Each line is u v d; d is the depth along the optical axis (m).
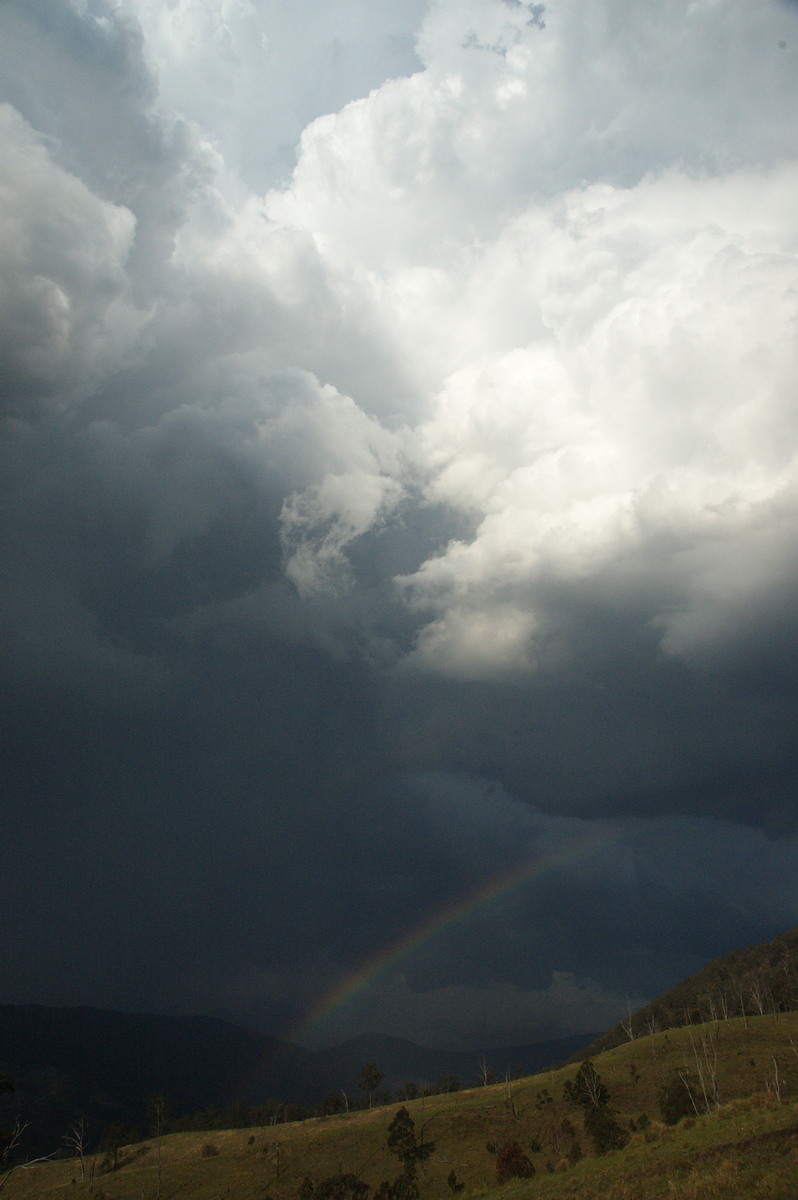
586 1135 110.56
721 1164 46.19
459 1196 76.25
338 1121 158.62
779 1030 149.12
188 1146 160.25
